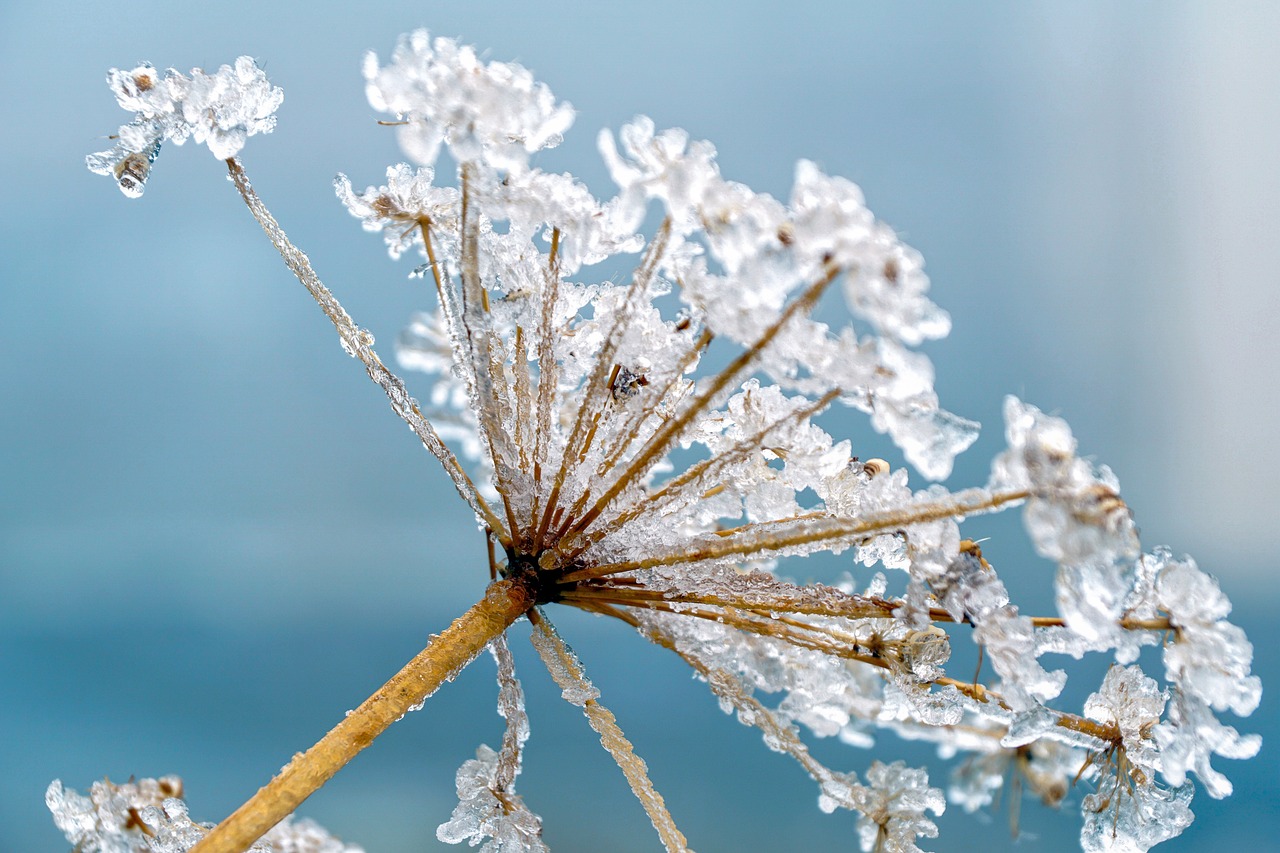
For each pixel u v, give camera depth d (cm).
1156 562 27
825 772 29
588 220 28
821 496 29
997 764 30
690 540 28
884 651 29
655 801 28
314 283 29
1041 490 26
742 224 27
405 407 29
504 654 29
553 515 29
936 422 27
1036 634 28
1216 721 27
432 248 29
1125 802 28
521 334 29
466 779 29
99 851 28
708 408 28
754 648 29
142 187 29
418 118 27
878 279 26
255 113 29
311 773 27
